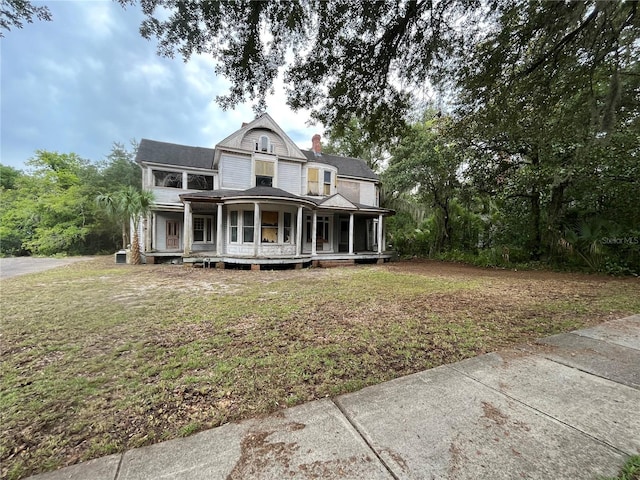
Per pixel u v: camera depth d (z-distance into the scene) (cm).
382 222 1492
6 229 1891
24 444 174
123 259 1310
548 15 389
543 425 187
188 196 1091
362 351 318
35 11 315
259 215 1102
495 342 347
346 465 152
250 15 355
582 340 353
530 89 512
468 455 160
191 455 162
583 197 1028
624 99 553
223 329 392
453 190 1359
